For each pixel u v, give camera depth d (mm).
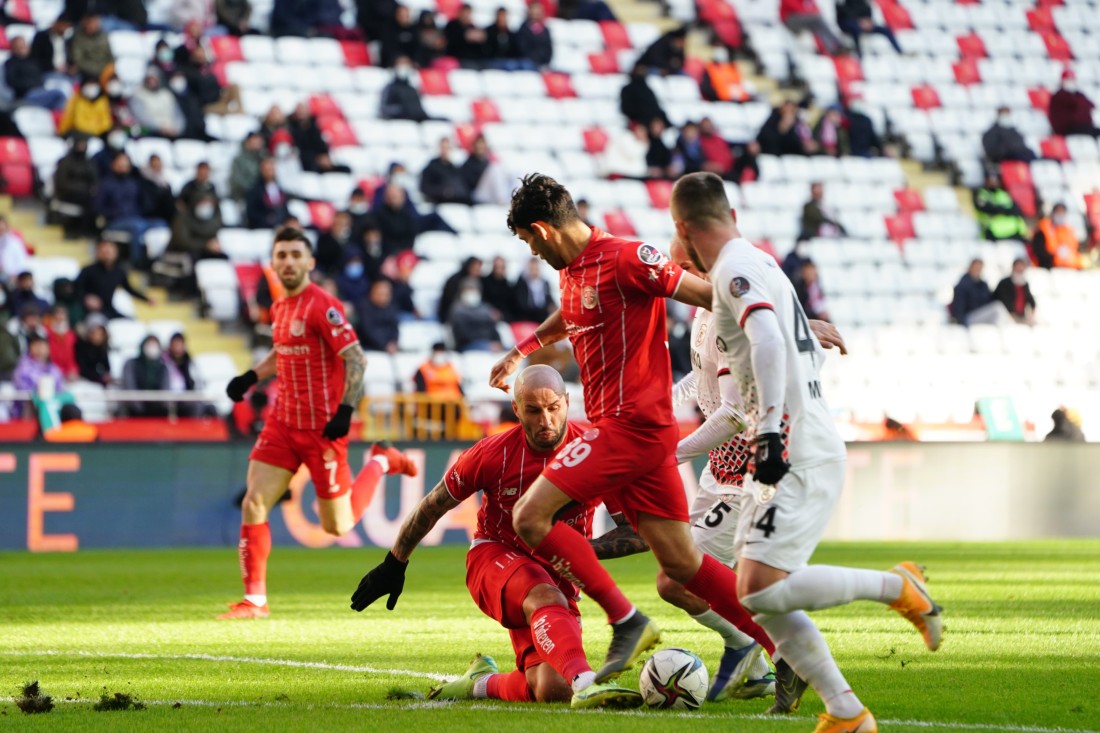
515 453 20031
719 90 87875
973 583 40125
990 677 22125
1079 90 96562
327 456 33688
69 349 58406
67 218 67438
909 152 90938
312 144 72750
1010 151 89750
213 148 72188
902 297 81562
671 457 19297
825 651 16266
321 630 29891
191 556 51219
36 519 52969
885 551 53188
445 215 73750
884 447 60812
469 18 82625
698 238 17156
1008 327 78062
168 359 57906
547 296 67875
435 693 20156
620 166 80625
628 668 18156
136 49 75188
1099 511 63062
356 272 65125
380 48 80938
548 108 83250
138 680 22109
